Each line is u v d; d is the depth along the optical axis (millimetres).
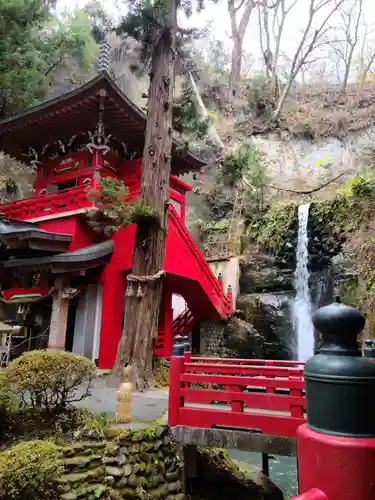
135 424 5746
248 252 17672
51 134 13492
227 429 5609
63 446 4891
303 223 16062
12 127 13055
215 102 28297
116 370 9195
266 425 5117
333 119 26812
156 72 10398
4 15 16750
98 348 11219
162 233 9883
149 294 9477
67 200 11867
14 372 5227
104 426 5520
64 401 5844
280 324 15055
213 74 28453
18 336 11734
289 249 16328
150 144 10109
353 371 1344
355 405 1324
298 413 5008
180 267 12273
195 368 5797
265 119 28688
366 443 1273
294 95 30375
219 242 19656
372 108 26234
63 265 10414
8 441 5098
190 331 15828
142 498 4805
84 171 13039
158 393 8625
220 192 22938
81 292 11805
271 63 29719
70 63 23047
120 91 11133
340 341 1478
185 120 11094
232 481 6566
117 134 13391
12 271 12406
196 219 22781
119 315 11398
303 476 1392
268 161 24625
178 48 11078
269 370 5609
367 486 1232
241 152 16953
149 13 9375
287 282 16000
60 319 10461
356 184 14219
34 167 14508
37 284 12047
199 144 18594
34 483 3805
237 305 16453
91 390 8578
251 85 29422
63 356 5488
